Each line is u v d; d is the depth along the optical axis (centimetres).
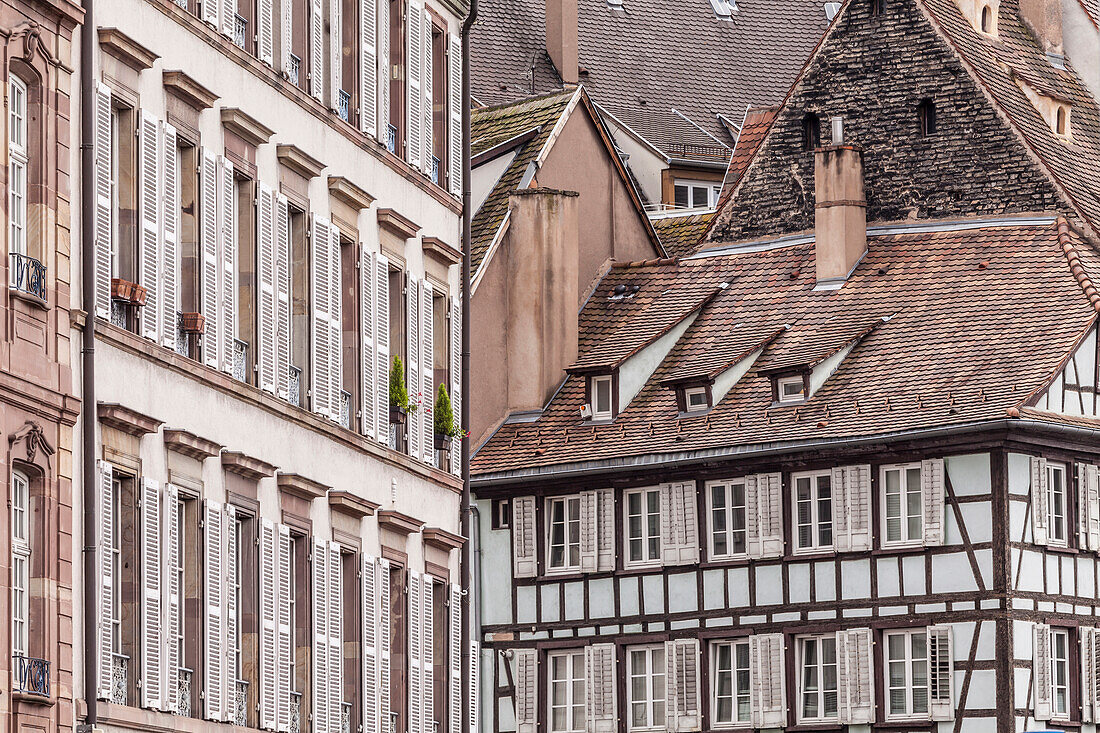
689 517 8156
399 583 5991
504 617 8519
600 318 8888
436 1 6353
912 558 7744
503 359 8731
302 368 5469
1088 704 7775
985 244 8425
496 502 8581
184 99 4888
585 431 8488
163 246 4759
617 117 11400
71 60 4441
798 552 7944
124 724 4544
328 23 5653
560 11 11325
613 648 8275
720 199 9938
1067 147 8875
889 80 8838
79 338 4444
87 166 4466
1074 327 7894
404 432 6047
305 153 5403
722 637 8075
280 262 5344
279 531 5284
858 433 7819
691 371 8400
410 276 6103
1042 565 7694
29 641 4272
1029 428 7600
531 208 8788
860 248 8625
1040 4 9394
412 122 6150
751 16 12256
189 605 4875
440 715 6256
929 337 8112
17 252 4278
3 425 4172
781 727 7938
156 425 4684
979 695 7594
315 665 5425
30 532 4291
